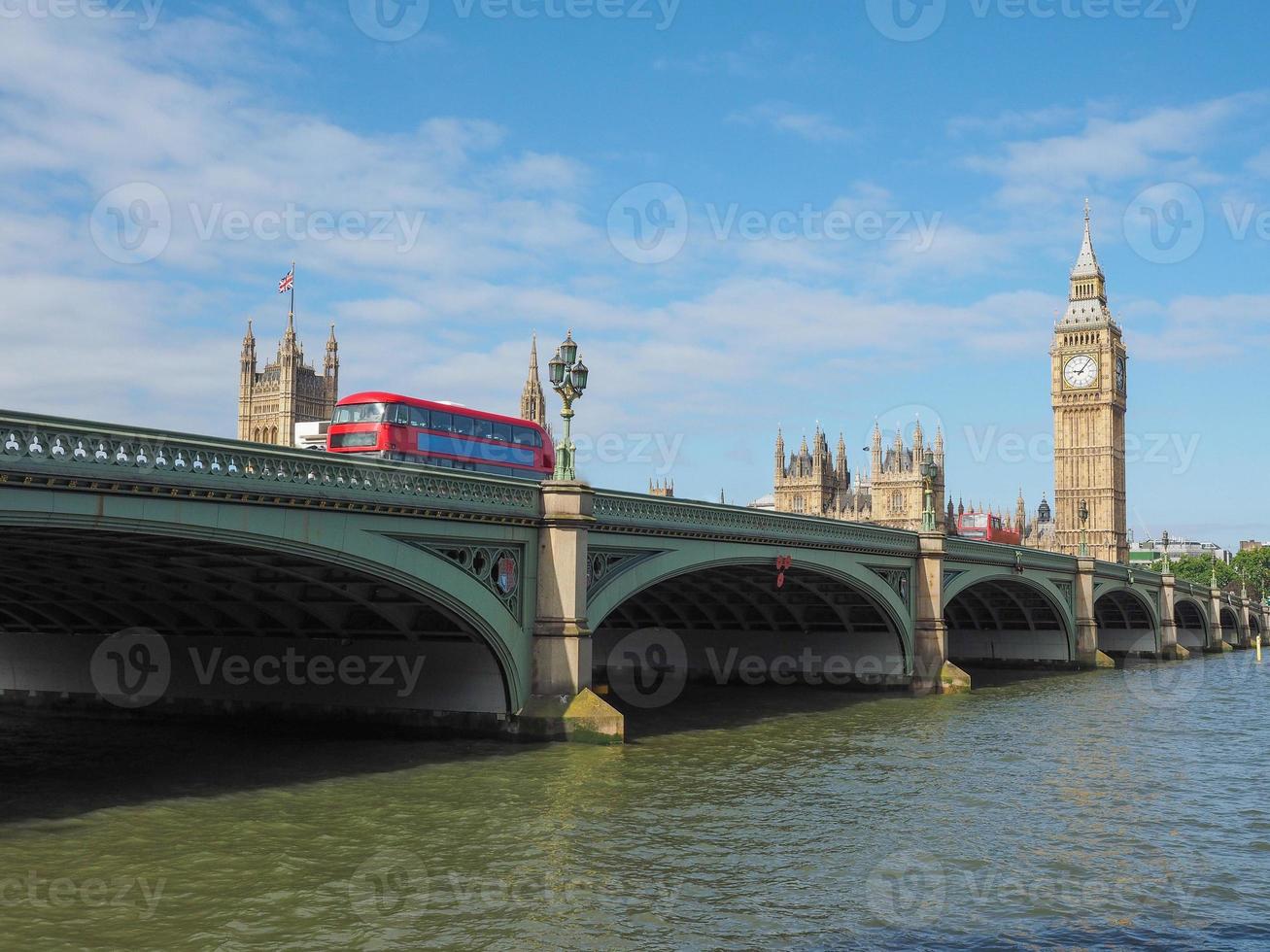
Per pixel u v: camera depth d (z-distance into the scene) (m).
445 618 36.78
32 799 28.86
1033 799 31.75
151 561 31.86
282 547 27.52
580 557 36.88
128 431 23.73
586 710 36.06
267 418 161.12
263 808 27.77
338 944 18.55
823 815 28.94
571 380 37.16
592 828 26.55
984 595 82.44
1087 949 19.33
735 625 66.31
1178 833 28.02
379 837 25.20
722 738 42.31
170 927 19.25
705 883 22.50
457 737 37.47
